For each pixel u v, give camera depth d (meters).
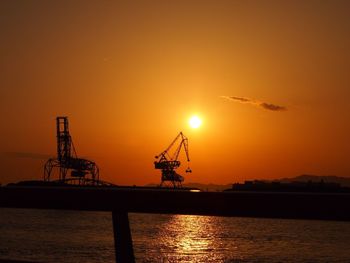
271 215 4.11
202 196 4.36
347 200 3.87
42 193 4.76
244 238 66.56
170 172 143.38
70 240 55.97
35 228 73.19
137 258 44.00
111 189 4.67
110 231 68.56
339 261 44.50
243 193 4.24
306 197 4.02
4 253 44.56
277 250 52.75
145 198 4.57
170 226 90.38
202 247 54.50
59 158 126.25
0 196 4.87
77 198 4.72
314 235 71.56
